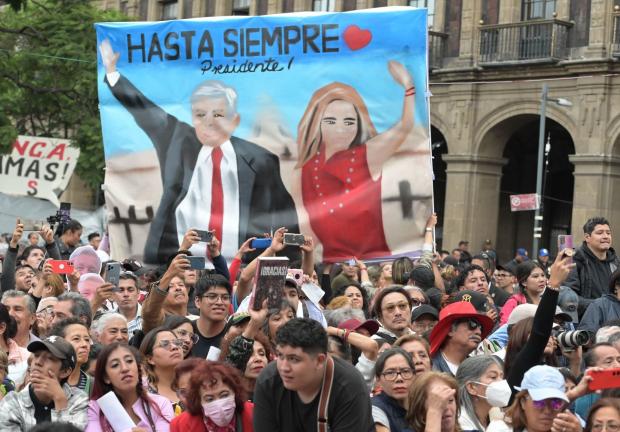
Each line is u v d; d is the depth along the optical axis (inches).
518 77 2229.3
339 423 419.5
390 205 783.1
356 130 788.0
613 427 459.5
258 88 802.2
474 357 534.0
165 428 510.0
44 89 2060.8
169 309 705.6
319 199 792.3
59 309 637.3
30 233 1226.0
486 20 2290.8
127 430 492.1
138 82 823.1
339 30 788.6
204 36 812.0
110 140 824.9
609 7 2107.5
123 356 502.9
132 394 508.4
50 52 2033.7
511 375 537.0
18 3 1604.3
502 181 2491.4
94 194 2903.5
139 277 794.8
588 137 2117.4
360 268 876.0
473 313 588.7
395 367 493.4
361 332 611.8
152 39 821.2
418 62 778.2
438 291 769.6
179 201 813.2
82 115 2084.2
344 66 788.0
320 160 793.6
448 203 2315.5
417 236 783.1
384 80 783.1
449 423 466.0
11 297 653.9
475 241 2293.3
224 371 464.1
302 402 423.8
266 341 533.0
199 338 620.7
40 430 358.6
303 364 413.7
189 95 814.5
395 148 783.1
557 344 610.2
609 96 2103.8
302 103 796.0
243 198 804.0
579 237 2117.4
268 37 801.6
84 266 802.2
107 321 605.9
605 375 456.1
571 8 2172.7
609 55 2097.7
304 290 646.5
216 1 2714.1
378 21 783.1
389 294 639.8
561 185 2468.0
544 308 539.2
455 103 2309.3
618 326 640.4
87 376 550.9
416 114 780.6
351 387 420.8
